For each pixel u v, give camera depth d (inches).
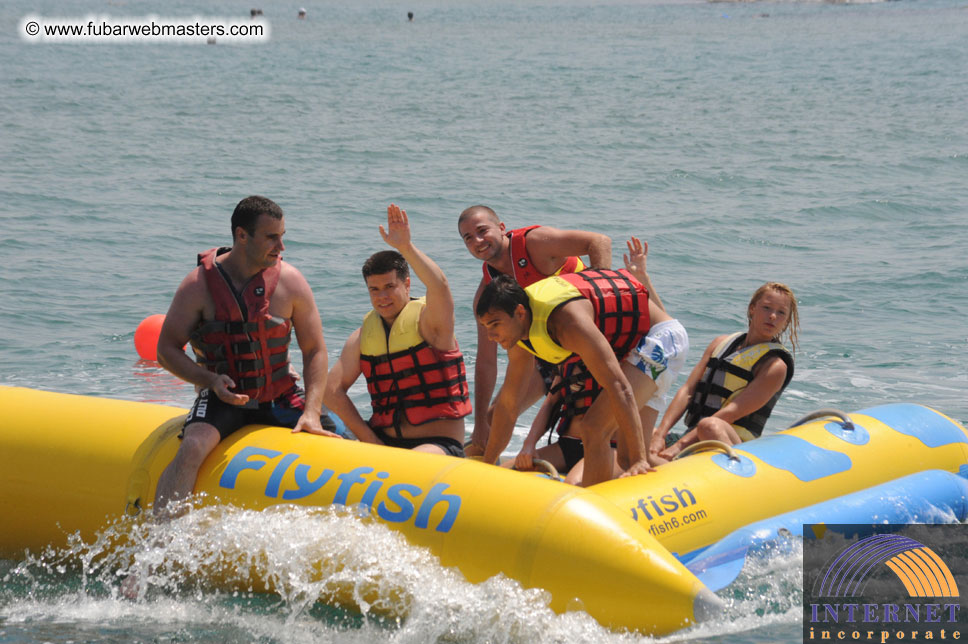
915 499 534.3
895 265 1301.7
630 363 508.1
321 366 506.6
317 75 4254.4
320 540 431.2
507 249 581.9
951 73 4239.7
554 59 5132.9
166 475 467.8
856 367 873.5
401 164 2159.2
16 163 2014.0
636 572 398.6
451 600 405.1
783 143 2534.5
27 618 433.4
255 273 488.4
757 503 484.1
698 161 2251.5
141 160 2118.6
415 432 540.1
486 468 439.5
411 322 533.6
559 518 409.1
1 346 901.8
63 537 494.9
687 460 496.1
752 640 406.0
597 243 561.3
